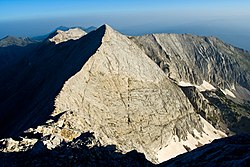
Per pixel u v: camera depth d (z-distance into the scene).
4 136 93.38
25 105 125.81
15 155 35.62
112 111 102.38
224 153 33.53
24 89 141.75
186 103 147.62
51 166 32.12
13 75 189.25
